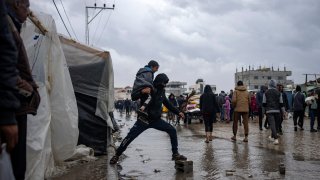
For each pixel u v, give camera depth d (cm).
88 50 991
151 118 818
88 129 973
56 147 738
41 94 641
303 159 971
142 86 813
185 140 1468
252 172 803
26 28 637
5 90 234
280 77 11244
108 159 912
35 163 595
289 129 1969
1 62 234
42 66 655
